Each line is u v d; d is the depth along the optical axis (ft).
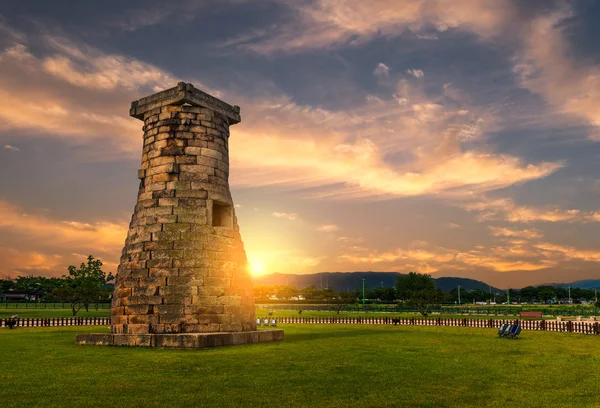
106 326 193.67
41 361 84.79
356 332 166.40
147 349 102.94
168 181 123.85
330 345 115.55
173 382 65.92
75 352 97.71
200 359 87.61
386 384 66.03
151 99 131.75
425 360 90.22
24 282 544.21
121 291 120.98
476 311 342.03
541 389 64.13
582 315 306.96
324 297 580.30
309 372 74.64
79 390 60.64
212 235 121.80
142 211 124.47
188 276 116.47
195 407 52.65
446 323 223.10
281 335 129.18
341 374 73.26
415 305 314.96
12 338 131.54
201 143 127.44
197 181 124.57
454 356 96.99
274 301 606.14
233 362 84.33
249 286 128.06
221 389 61.72
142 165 130.41
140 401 55.06
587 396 60.08
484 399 58.03
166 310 114.62
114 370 75.31
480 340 135.03
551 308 450.30
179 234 119.03
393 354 98.84
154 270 117.60
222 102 135.54
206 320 115.65
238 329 120.88
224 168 131.85
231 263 123.03
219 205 130.11
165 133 127.54
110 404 53.57
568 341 134.00
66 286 318.86
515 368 81.56
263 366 80.02
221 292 119.03
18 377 69.21
